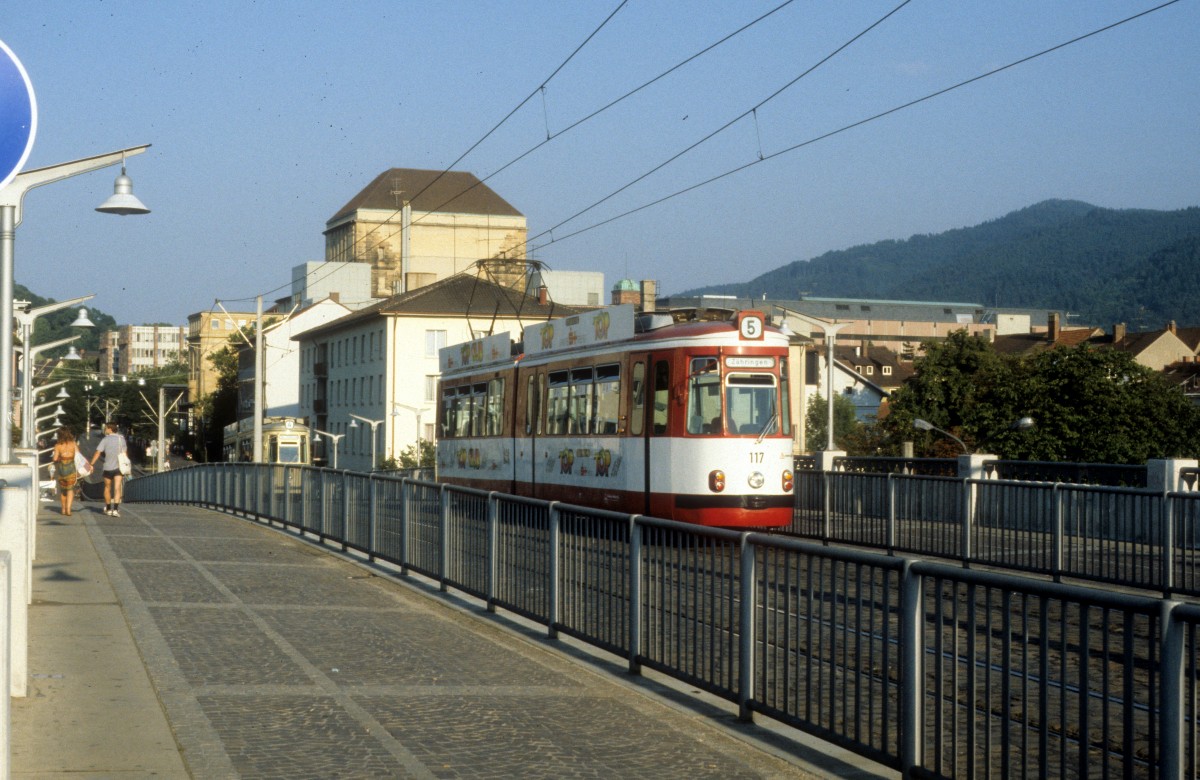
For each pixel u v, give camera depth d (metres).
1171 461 19.08
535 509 12.05
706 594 8.84
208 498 32.66
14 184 13.46
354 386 96.44
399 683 9.42
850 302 194.38
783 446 21.75
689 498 21.36
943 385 51.81
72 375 95.31
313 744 7.53
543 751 7.49
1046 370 50.28
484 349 30.38
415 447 87.00
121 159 14.22
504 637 11.70
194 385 152.00
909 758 6.65
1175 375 117.00
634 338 22.64
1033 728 5.82
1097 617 5.46
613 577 10.32
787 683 7.85
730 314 23.09
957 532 18.61
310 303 125.69
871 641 7.04
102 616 12.23
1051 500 16.86
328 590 14.80
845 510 21.27
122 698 8.65
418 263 133.75
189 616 12.39
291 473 23.41
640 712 8.60
